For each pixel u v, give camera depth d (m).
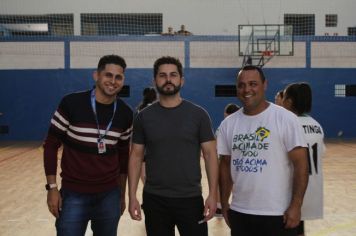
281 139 2.92
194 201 3.22
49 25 24.27
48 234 5.33
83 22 24.08
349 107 20.72
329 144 17.38
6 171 10.67
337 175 9.87
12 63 20.23
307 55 20.61
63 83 20.36
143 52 20.47
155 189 3.24
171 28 22.78
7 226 5.68
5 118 20.20
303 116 3.62
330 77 20.69
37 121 20.30
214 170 3.23
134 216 3.29
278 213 2.90
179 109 3.21
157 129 3.19
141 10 23.89
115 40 20.42
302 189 2.87
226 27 23.73
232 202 3.12
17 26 24.11
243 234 3.04
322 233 5.32
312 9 23.89
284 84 20.59
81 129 3.18
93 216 3.30
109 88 3.19
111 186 3.30
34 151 15.40
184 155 3.18
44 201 7.20
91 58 20.41
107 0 23.89
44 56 20.31
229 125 3.17
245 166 2.98
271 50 19.80
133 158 3.33
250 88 2.96
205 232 3.27
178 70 3.20
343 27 24.11
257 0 23.67
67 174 3.23
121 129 3.33
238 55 20.44
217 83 20.55
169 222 3.29
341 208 6.66
